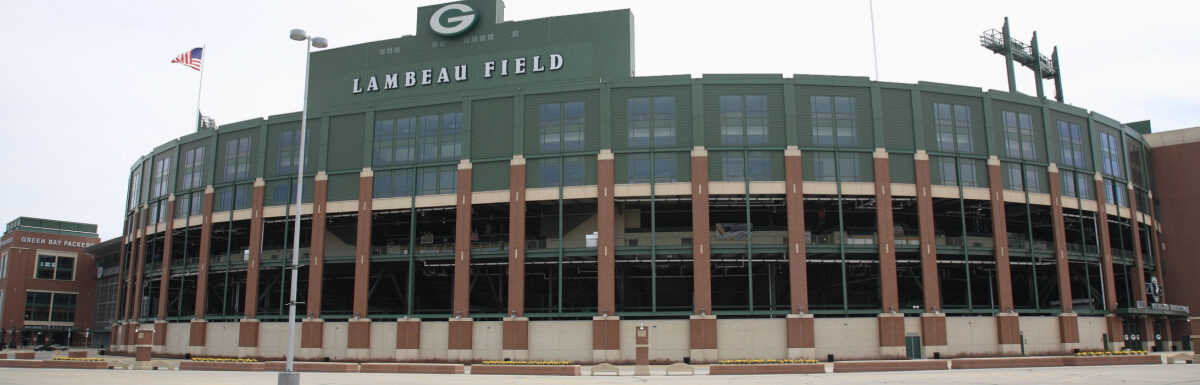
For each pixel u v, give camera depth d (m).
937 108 66.62
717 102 64.38
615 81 65.25
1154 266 77.44
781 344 61.16
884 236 62.84
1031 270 72.38
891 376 40.56
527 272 72.94
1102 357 48.56
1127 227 77.25
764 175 63.19
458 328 64.12
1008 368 46.28
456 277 64.75
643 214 71.31
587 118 65.00
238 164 74.62
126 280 91.69
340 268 73.50
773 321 61.50
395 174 68.31
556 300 78.00
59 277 122.69
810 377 40.69
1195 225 79.00
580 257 65.31
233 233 78.88
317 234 69.00
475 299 79.81
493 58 75.81
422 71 77.44
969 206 69.12
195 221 76.50
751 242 64.12
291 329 33.69
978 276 75.50
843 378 39.47
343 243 73.88
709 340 60.31
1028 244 67.50
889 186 63.72
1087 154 72.00
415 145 68.44
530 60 74.88
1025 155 68.38
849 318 62.00
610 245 62.25
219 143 76.38
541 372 45.81
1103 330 68.50
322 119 71.38
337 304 81.81
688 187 62.88
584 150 64.38
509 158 65.50
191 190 77.44
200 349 71.75
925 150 65.06
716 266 69.44
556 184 64.31
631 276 73.31
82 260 125.31
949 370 45.19
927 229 63.72
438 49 77.69
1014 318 64.38
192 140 79.19
